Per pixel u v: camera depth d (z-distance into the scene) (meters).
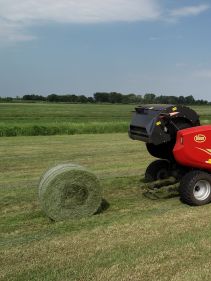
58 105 100.81
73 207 7.43
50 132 24.91
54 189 7.29
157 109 8.23
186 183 8.12
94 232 6.74
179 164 8.49
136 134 8.63
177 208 8.12
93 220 7.35
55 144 18.86
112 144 18.80
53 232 6.79
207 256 5.74
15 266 5.52
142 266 5.44
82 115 56.06
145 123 8.31
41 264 5.57
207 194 8.30
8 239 6.51
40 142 19.73
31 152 16.19
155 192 8.89
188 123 8.34
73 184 7.38
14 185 10.36
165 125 8.16
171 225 7.05
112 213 7.81
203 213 7.73
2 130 23.61
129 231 6.77
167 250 5.95
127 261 5.60
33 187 10.12
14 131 23.91
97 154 15.61
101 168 12.59
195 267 5.39
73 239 6.45
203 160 8.14
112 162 13.72
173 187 8.66
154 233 6.66
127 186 10.05
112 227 6.96
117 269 5.37
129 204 8.46
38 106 89.94
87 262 5.60
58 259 5.72
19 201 8.82
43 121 40.56
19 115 53.50
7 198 9.05
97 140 20.64
